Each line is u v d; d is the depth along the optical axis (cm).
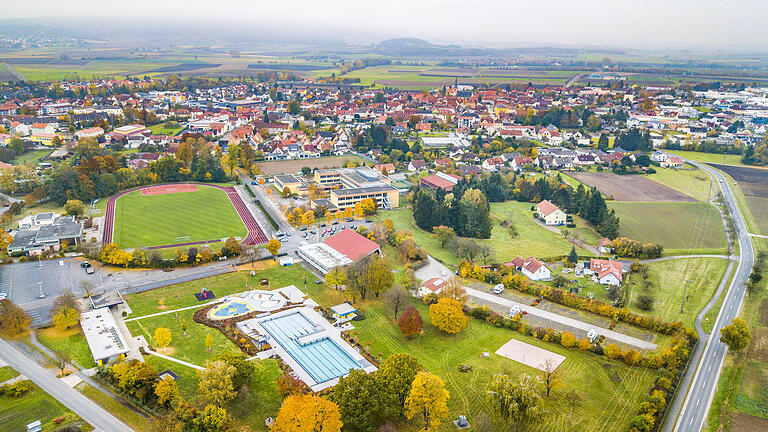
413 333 16850
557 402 13775
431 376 12781
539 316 18488
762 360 15825
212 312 18362
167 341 15612
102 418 12938
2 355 15450
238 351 16100
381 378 13450
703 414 13388
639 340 16925
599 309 18512
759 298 19950
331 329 17462
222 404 13238
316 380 14775
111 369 14212
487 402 13638
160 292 19812
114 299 18900
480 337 17075
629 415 13288
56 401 13488
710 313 18738
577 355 16000
